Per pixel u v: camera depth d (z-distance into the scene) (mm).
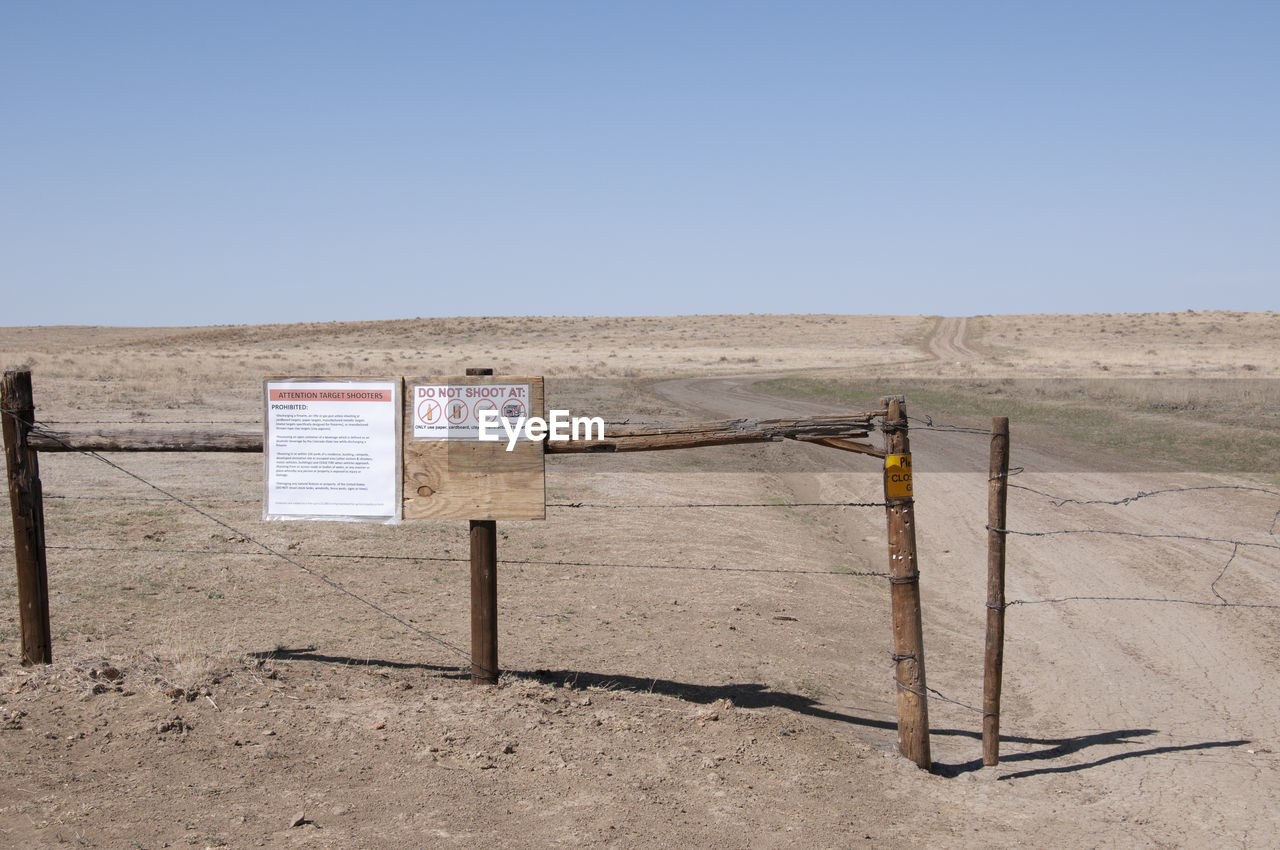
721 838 4938
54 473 16297
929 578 12273
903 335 142250
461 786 5285
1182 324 145875
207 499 14273
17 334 176750
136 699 6133
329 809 4949
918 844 5086
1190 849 5203
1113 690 8211
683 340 141500
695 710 6727
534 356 97000
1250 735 7145
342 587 9680
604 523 13969
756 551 12844
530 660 7723
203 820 4762
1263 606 9383
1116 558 13000
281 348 128250
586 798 5242
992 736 6320
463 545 11945
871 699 7672
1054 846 5172
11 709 5883
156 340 156500
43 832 4559
